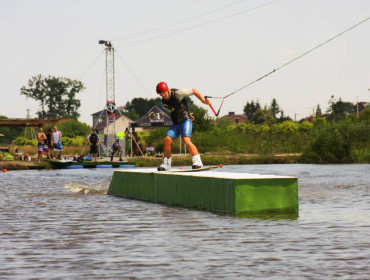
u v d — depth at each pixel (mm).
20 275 9734
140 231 14281
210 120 99750
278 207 17672
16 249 11969
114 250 11797
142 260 10805
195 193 19484
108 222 16016
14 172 47125
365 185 28672
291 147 79750
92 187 29766
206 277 9484
